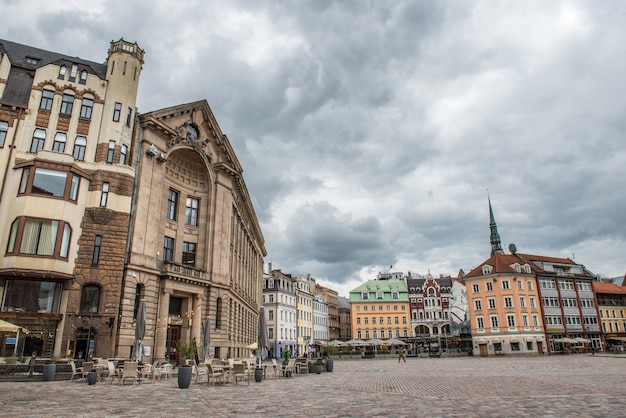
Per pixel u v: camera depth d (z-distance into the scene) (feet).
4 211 96.89
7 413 39.09
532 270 258.98
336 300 443.32
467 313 305.12
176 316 122.21
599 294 284.41
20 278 93.97
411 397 51.49
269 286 314.96
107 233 102.68
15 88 107.24
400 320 356.59
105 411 40.50
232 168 148.87
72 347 94.12
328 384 70.90
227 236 142.82
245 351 186.39
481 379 77.71
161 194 118.83
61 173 100.07
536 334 244.22
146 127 116.26
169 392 57.16
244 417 37.45
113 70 114.93
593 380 70.03
